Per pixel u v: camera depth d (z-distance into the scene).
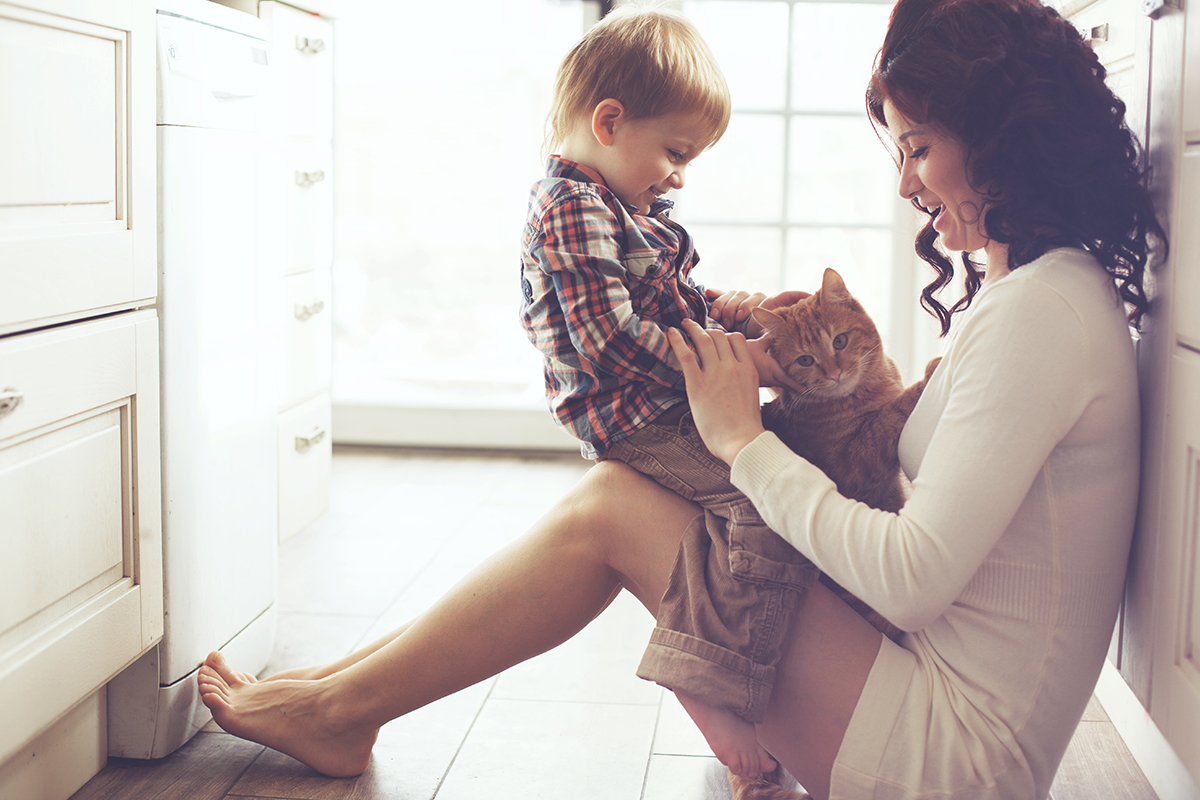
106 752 1.37
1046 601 0.95
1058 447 0.93
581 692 1.61
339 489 2.75
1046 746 0.97
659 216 1.32
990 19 0.92
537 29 4.04
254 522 1.60
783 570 1.03
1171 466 1.02
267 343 1.62
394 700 1.25
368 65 4.57
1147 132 1.11
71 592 1.14
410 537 2.36
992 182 0.94
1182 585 1.01
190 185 1.35
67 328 1.10
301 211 2.28
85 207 1.14
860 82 2.95
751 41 2.95
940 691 0.97
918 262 2.98
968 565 0.88
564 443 3.15
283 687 1.33
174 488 1.35
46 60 1.05
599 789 1.33
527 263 1.22
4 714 1.02
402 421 3.19
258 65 1.56
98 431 1.18
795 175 3.01
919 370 3.03
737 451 0.99
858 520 0.91
